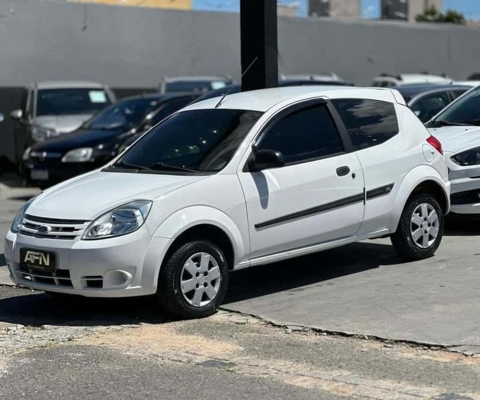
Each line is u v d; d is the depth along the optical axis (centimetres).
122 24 2680
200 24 2816
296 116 850
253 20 1047
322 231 842
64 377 625
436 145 952
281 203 811
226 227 776
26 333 752
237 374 618
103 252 729
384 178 891
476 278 855
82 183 825
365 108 904
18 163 2109
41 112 2011
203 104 900
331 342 687
